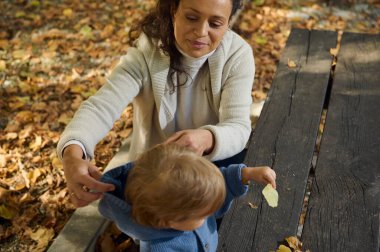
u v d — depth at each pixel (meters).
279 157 1.95
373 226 1.65
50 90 3.76
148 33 1.81
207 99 1.89
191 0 1.54
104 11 4.85
